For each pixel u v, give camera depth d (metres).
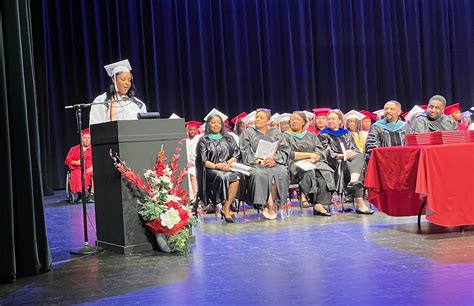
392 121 5.69
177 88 10.81
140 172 3.88
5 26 3.25
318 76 11.59
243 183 5.45
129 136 3.84
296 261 3.34
